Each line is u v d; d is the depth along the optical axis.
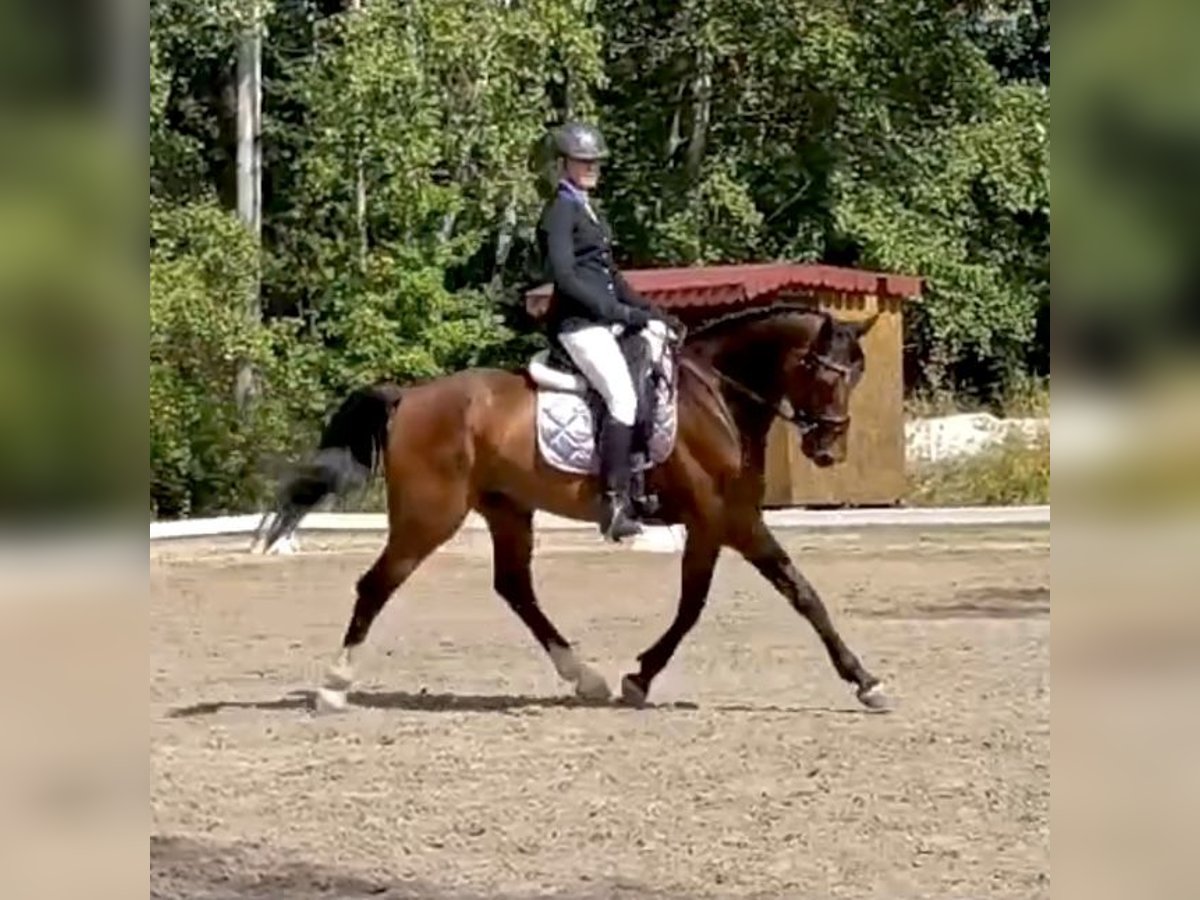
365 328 34.53
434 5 33.72
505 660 14.95
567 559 24.27
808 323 11.88
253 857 8.30
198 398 29.56
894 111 39.59
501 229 37.62
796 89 39.25
